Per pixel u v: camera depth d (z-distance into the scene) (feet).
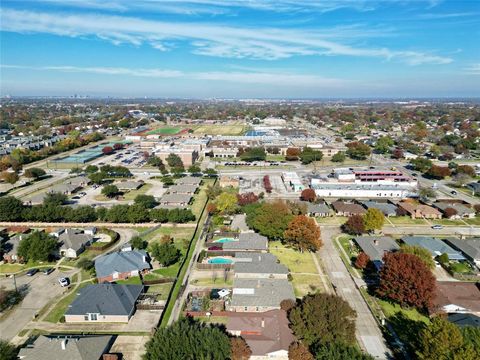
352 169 653.30
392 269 263.90
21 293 285.23
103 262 318.86
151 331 239.91
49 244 334.85
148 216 429.38
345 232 414.21
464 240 372.58
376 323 250.78
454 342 184.03
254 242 360.48
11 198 431.02
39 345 210.38
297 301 271.69
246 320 239.30
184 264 335.88
